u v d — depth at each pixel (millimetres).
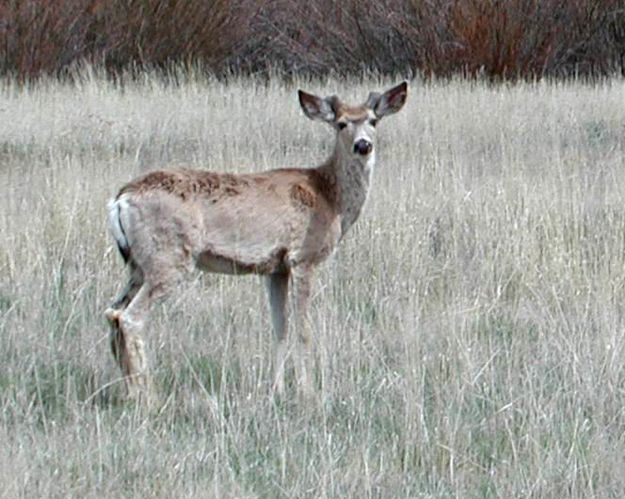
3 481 22031
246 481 23047
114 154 49156
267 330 30203
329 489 22453
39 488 22094
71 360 28500
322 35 80125
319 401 26250
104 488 22484
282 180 28438
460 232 37219
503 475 23391
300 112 58062
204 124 54625
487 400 26328
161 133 53125
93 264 34250
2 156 49094
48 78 69688
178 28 76125
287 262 28359
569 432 24906
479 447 24797
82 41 73875
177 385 27688
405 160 47406
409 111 57312
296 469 23312
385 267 34656
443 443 24641
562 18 77312
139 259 27250
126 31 75125
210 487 22391
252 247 27891
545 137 53344
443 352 28766
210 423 25516
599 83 71125
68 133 52250
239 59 78875
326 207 28750
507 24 75250
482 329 30984
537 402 25688
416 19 76812
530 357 28688
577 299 31969
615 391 26438
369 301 32844
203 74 74875
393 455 24188
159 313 30734
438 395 26234
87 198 38625
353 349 28641
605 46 77875
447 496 22812
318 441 24359
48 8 72875
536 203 38781
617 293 32719
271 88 66062
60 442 24078
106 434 24219
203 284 33531
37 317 29969
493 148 51031
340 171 29062
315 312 30562
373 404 26203
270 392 27094
